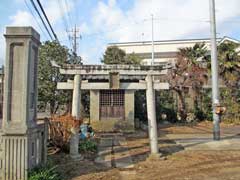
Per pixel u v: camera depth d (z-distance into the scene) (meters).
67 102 22.25
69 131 10.83
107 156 10.65
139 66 10.89
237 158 10.32
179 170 8.62
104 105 19.38
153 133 10.66
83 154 10.81
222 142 13.87
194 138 15.64
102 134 17.52
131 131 18.86
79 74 10.92
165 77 26.34
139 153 11.23
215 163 9.53
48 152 10.71
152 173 8.27
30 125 6.96
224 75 24.72
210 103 26.80
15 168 6.65
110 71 10.85
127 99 19.36
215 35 14.51
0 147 6.79
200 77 26.58
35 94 7.52
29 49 6.90
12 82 6.82
